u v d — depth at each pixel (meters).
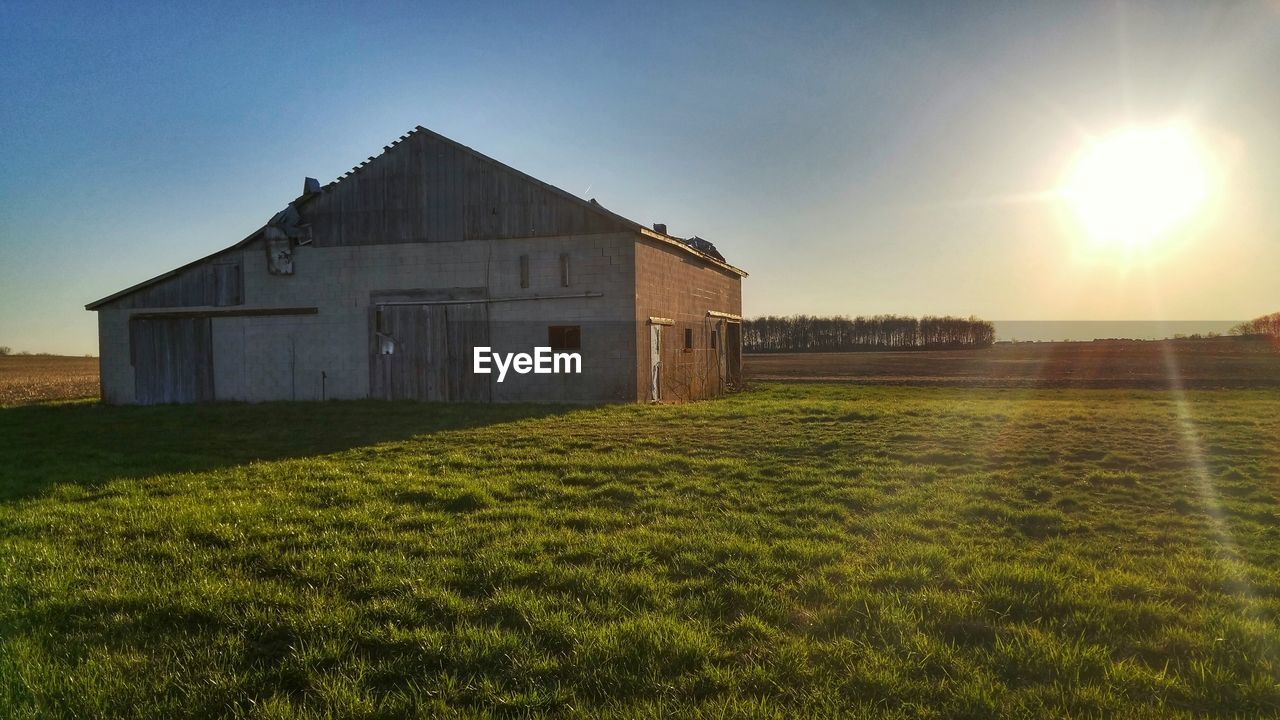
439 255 20.67
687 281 24.19
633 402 19.42
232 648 4.57
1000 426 14.84
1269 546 6.72
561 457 11.12
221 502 8.32
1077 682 4.07
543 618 4.89
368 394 21.17
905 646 4.48
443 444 12.64
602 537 6.75
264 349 21.83
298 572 5.86
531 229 20.08
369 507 8.01
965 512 7.83
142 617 5.03
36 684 4.12
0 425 17.09
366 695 3.98
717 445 12.23
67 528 7.32
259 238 21.80
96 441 14.06
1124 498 8.57
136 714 3.85
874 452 11.62
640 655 4.39
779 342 96.06
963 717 3.76
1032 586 5.51
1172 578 5.79
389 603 5.15
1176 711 3.82
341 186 21.39
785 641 4.61
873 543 6.71
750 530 7.06
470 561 6.07
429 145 20.78
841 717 3.76
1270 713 3.81
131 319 22.59
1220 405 21.61
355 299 21.25
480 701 3.96
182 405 21.44
